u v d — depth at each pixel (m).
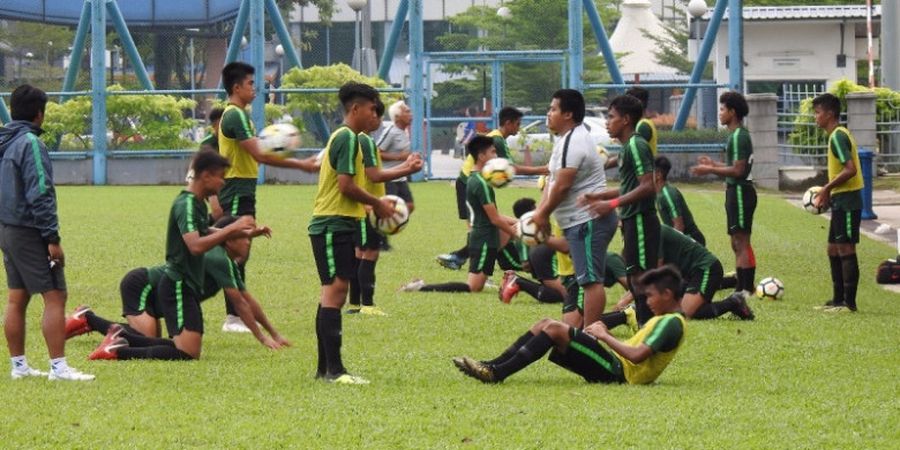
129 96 58.56
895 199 48.97
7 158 16.78
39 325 21.72
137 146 59.12
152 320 19.66
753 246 35.00
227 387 16.39
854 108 54.50
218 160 18.27
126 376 17.17
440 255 30.45
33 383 16.70
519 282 24.77
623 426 14.01
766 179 53.53
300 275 28.53
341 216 16.95
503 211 43.16
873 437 13.72
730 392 16.23
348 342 20.38
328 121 58.28
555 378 17.20
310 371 17.69
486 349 19.78
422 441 13.34
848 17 71.75
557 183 19.27
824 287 28.05
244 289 19.83
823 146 54.78
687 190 53.19
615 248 33.84
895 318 23.67
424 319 22.80
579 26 55.72
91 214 42.22
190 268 18.52
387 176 18.66
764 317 23.42
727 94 26.28
